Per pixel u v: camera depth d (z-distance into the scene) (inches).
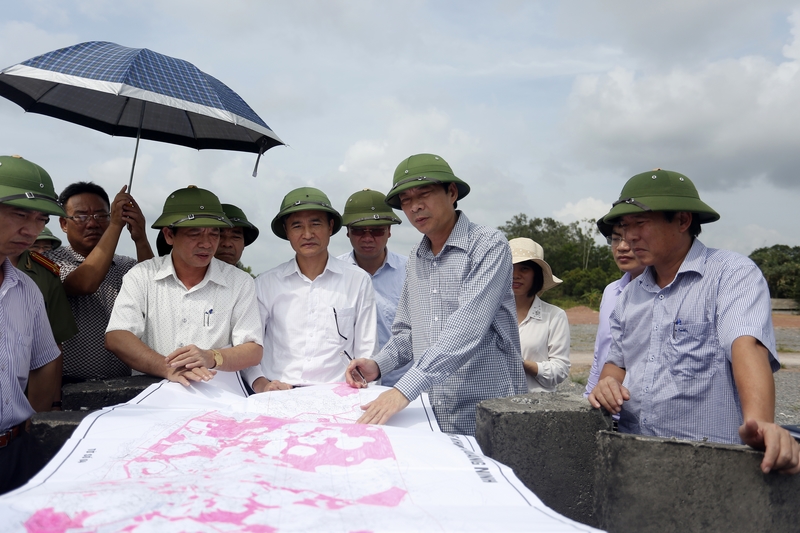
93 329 137.7
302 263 124.5
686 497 66.7
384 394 87.4
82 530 41.8
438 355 89.5
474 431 102.4
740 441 80.4
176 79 114.1
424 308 108.0
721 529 65.6
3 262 97.1
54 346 109.0
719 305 80.4
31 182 92.4
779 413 299.4
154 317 115.5
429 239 110.8
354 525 44.2
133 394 108.0
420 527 44.4
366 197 170.4
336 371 122.3
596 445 79.9
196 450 65.3
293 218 119.0
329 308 122.2
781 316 1159.6
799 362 525.3
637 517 68.9
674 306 85.7
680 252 87.3
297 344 121.3
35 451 83.5
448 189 104.5
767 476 63.8
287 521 44.1
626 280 137.8
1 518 42.6
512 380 105.5
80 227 144.3
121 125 147.3
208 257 114.0
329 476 57.9
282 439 68.6
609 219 91.3
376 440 68.9
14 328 96.6
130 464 60.6
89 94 140.3
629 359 93.4
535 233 2186.3
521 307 153.2
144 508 44.9
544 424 81.2
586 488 82.2
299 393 98.3
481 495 53.6
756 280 78.9
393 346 112.9
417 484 55.9
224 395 102.0
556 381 145.6
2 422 92.5
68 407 105.7
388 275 176.1
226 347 114.8
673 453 67.2
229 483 51.6
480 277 97.8
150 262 119.3
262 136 141.9
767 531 64.0
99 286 137.9
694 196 86.0
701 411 82.5
